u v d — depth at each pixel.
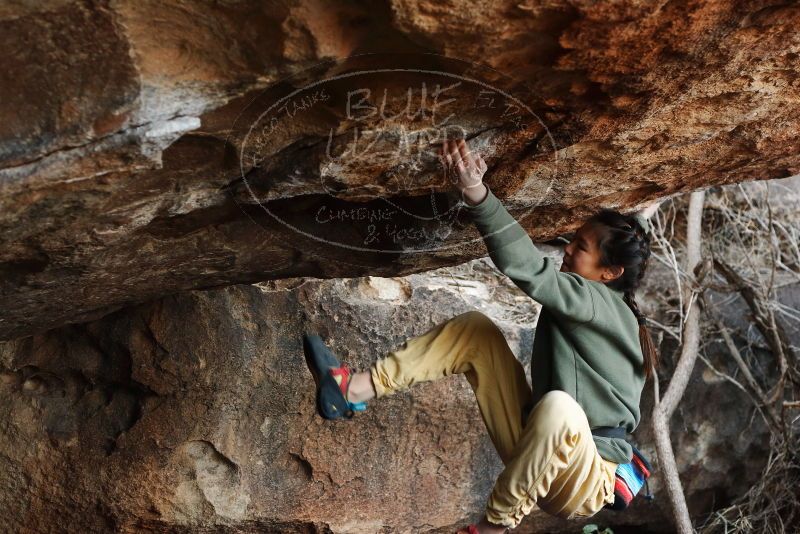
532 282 2.68
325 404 2.84
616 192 3.21
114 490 3.83
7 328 3.17
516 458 2.68
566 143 2.57
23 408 3.73
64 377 3.79
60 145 1.86
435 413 4.71
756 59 2.34
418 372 2.91
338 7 1.82
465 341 2.97
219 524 4.10
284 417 4.21
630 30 2.02
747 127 2.84
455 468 4.85
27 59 1.78
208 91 1.94
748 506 5.86
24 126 1.82
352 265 3.30
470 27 1.89
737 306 6.06
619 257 2.92
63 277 2.71
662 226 6.12
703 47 2.19
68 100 1.81
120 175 2.04
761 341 6.07
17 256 2.44
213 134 2.19
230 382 3.99
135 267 2.90
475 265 5.07
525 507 2.71
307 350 2.87
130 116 1.86
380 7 1.81
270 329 4.11
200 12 1.79
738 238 6.14
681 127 2.69
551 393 2.69
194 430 3.94
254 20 1.82
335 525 4.50
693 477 5.93
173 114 1.95
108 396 3.86
